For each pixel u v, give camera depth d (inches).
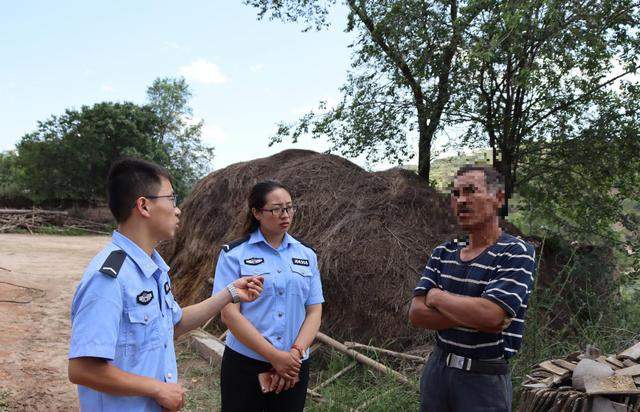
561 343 175.5
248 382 108.4
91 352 66.2
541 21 235.5
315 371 192.4
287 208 114.7
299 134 333.1
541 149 297.9
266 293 110.5
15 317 288.8
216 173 328.8
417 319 96.0
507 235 93.1
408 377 171.0
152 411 73.3
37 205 980.6
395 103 318.3
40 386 195.6
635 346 132.9
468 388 88.7
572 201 307.1
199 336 234.2
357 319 206.5
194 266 290.2
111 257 72.5
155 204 76.7
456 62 281.4
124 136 959.6
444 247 101.2
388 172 272.8
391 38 297.9
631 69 262.7
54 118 943.0
